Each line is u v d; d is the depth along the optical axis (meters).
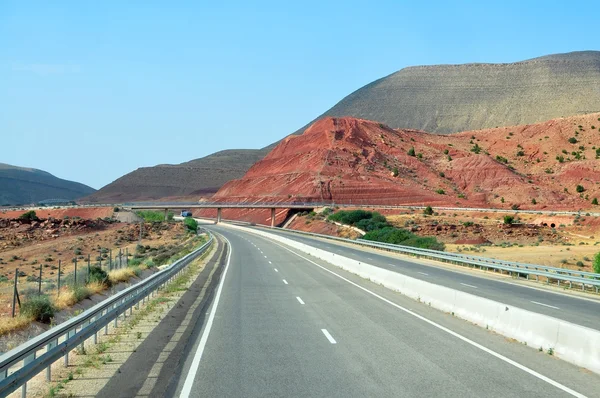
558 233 84.69
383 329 14.42
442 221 96.69
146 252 62.25
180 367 10.34
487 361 10.73
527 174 178.00
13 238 77.44
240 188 195.12
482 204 145.12
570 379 9.39
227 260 44.12
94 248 70.06
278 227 128.25
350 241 72.75
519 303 21.62
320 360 10.85
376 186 157.25
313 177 163.12
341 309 18.25
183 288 23.47
